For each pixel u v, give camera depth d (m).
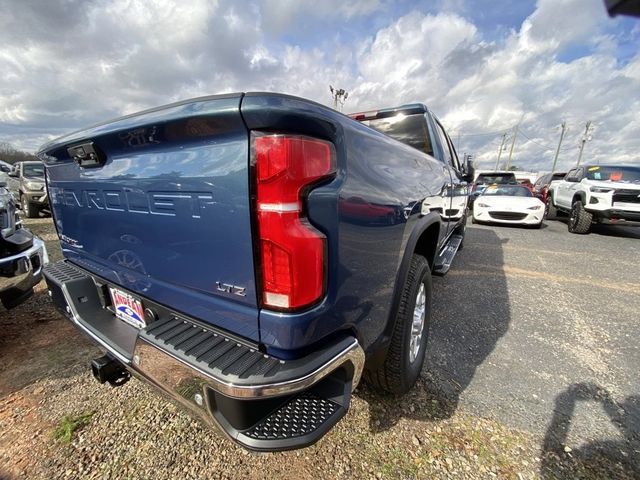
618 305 3.59
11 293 2.49
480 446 1.69
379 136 1.43
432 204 2.29
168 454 1.64
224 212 1.06
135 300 1.61
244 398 0.98
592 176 8.54
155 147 1.22
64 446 1.69
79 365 2.34
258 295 1.06
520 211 8.91
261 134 0.95
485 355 2.54
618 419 1.89
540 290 4.04
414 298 1.86
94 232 1.74
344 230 1.12
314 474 1.54
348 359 1.16
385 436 1.74
